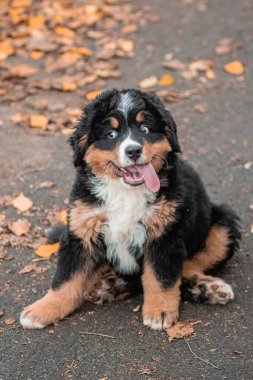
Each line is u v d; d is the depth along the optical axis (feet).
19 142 23.04
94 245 14.90
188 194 15.14
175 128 14.94
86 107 14.89
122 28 32.73
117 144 14.32
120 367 13.07
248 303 15.12
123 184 14.24
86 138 14.62
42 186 20.44
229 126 24.57
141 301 15.33
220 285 14.98
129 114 14.48
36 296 15.48
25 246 17.53
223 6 35.60
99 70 28.14
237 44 30.94
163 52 30.40
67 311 14.65
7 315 14.80
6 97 25.81
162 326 14.16
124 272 15.43
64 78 27.40
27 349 13.67
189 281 15.24
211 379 12.67
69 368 13.08
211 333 14.03
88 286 15.26
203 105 26.00
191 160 22.35
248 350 13.47
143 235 14.67
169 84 27.45
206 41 31.48
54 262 16.80
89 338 13.98
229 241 16.17
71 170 21.44
